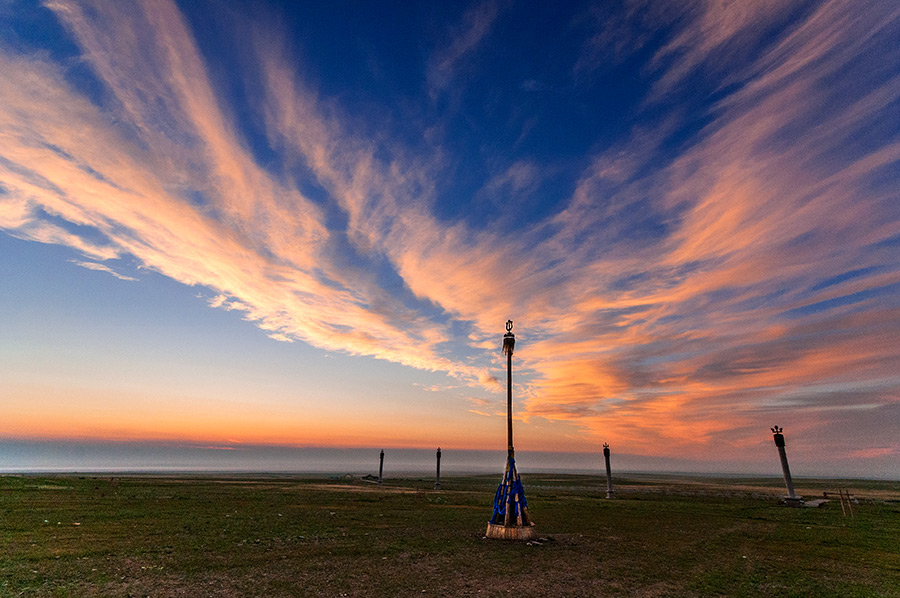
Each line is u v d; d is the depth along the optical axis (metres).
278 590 10.48
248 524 19.97
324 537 17.59
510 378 20.73
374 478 85.69
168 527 18.30
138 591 9.97
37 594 9.46
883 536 21.00
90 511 21.81
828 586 12.09
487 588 11.33
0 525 17.03
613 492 45.69
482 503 35.97
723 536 20.56
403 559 14.25
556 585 11.80
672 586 11.96
